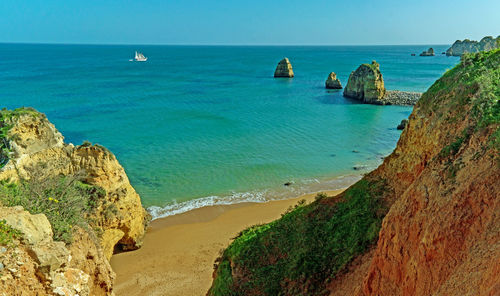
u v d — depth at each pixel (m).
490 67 17.64
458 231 10.34
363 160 47.31
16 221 13.09
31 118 21.38
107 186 24.89
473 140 13.13
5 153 19.34
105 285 17.95
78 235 17.11
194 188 38.88
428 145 18.06
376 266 13.98
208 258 27.19
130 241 27.69
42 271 12.85
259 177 41.88
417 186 13.17
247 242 21.34
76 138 54.81
